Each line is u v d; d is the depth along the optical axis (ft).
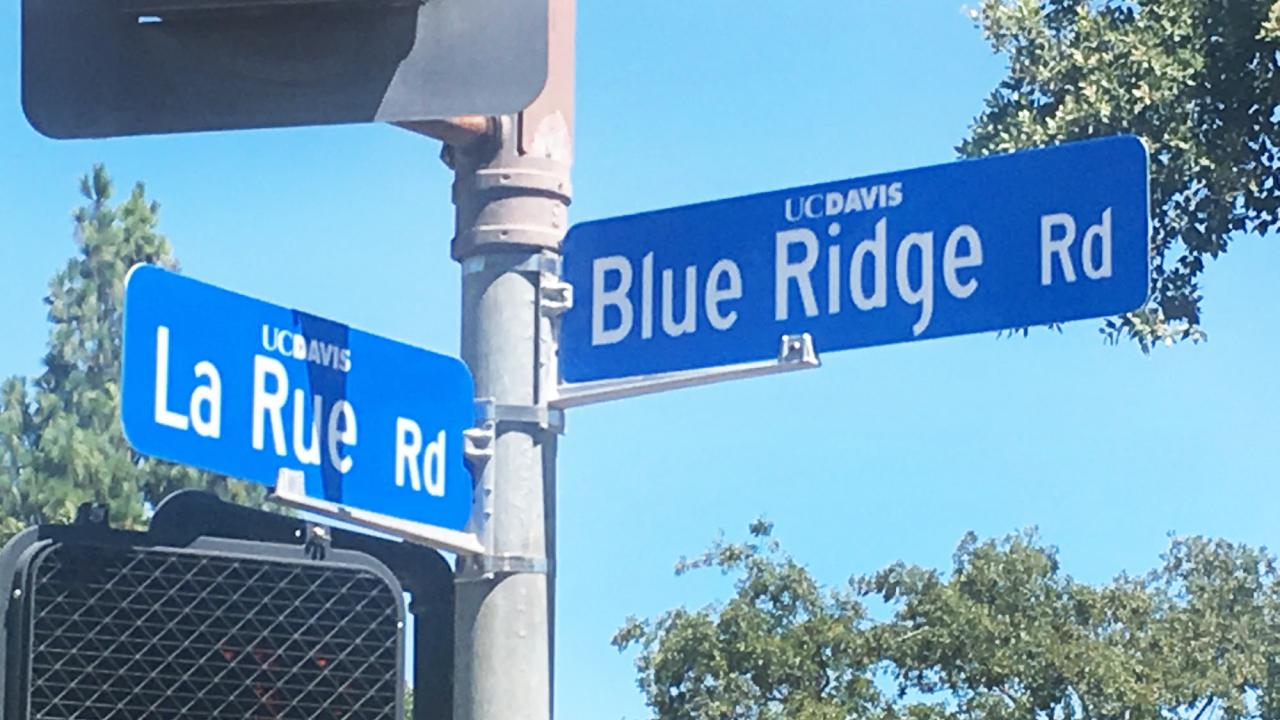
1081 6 33.45
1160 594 144.05
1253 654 139.03
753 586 118.11
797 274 16.16
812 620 117.50
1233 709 129.70
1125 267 15.28
